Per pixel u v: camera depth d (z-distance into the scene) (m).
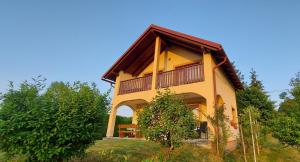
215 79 9.93
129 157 6.62
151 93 11.27
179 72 10.80
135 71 14.98
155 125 6.26
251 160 9.86
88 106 4.92
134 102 13.62
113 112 12.79
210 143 8.38
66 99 4.69
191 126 6.21
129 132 12.16
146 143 8.74
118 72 13.88
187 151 7.58
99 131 5.18
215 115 8.45
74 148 4.70
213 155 7.77
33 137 4.18
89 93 5.09
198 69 10.23
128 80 12.98
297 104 10.85
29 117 4.29
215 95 9.43
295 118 10.48
